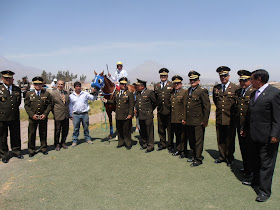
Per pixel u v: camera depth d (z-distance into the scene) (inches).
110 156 196.5
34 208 114.7
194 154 178.2
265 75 120.3
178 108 189.8
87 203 118.3
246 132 137.2
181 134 188.1
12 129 193.0
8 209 114.3
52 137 281.1
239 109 151.0
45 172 161.9
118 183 141.6
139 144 237.5
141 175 153.5
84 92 232.5
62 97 215.6
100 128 327.9
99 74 247.9
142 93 208.7
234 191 129.2
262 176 119.6
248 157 134.0
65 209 113.2
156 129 310.8
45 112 202.4
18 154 196.4
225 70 163.9
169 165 172.2
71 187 137.3
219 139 174.6
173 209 110.7
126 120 216.2
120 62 304.0
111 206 114.7
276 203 115.2
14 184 142.9
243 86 150.6
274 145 118.7
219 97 169.5
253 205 113.7
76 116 229.1
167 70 203.9
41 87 204.8
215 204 115.0
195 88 170.7
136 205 115.2
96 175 154.8
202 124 168.1
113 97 255.0
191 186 135.8
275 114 114.4
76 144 236.5
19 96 195.2
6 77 183.2
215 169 163.2
